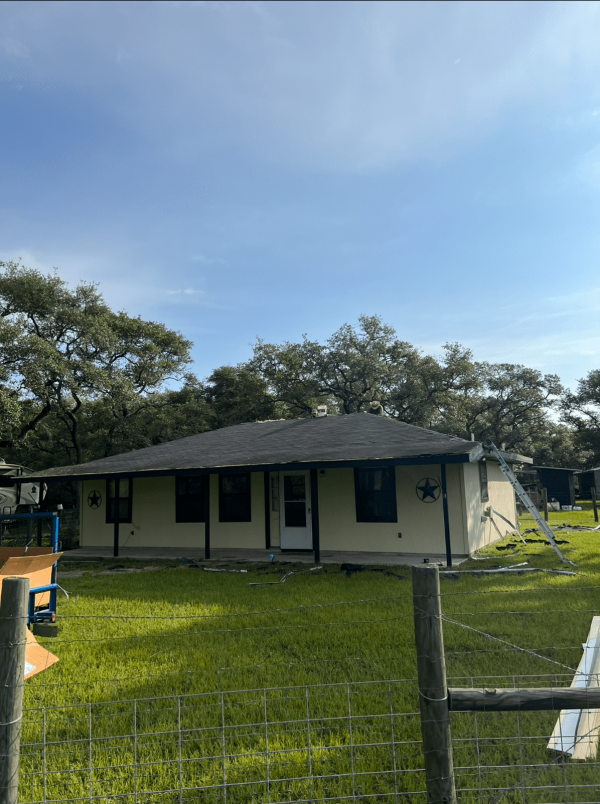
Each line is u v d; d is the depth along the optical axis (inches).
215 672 184.4
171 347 1419.8
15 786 89.8
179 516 586.6
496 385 1894.7
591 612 248.8
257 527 551.5
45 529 856.3
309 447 506.6
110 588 361.4
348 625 238.5
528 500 432.5
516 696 90.6
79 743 139.9
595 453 2000.5
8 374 903.7
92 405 1253.7
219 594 328.8
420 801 111.0
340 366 1715.1
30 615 243.3
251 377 1525.6
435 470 481.4
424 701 90.1
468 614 245.0
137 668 193.0
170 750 135.2
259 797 113.9
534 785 115.8
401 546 487.2
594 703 89.8
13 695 90.9
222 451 557.6
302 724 144.7
